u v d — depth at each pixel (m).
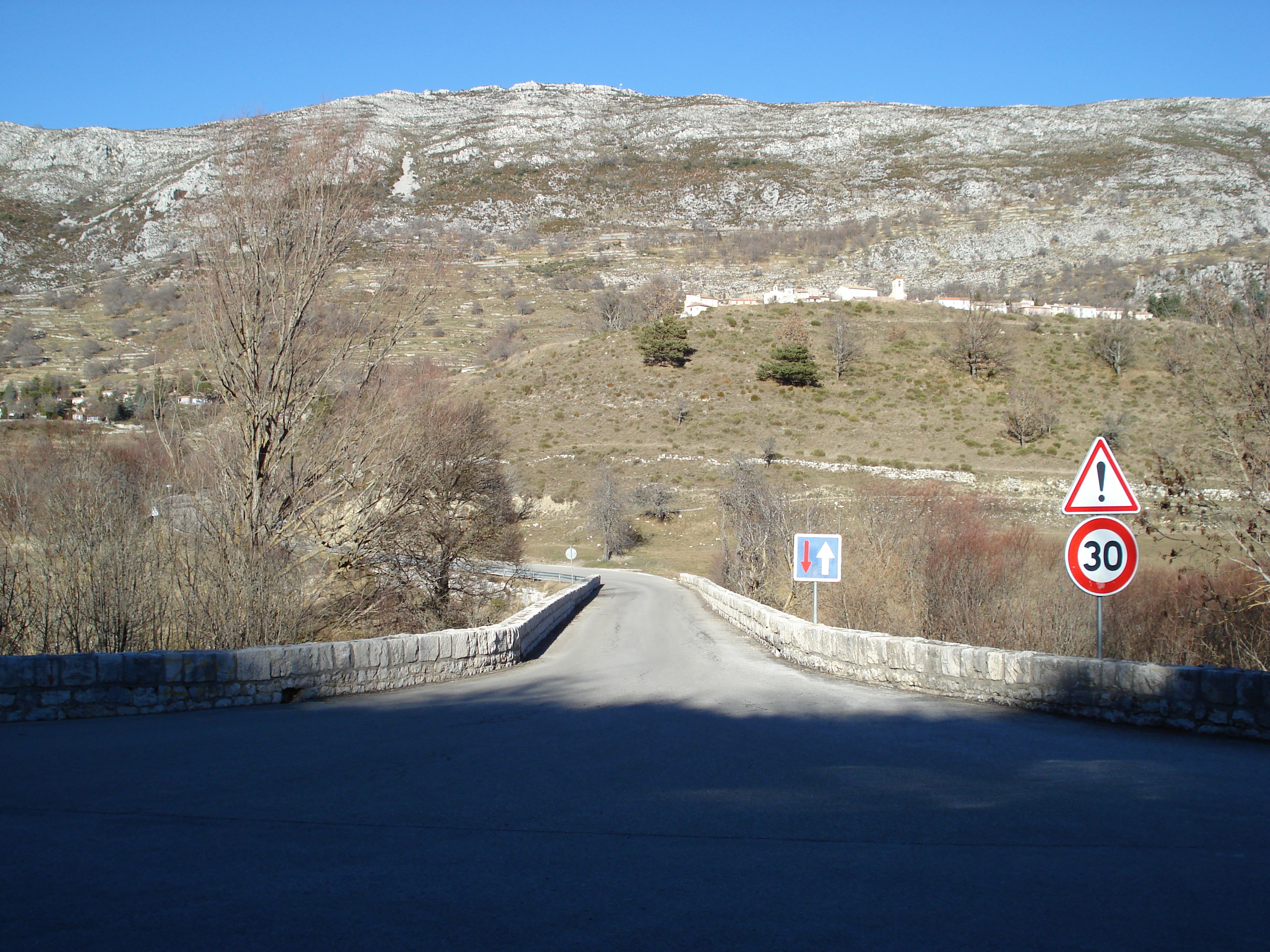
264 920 3.46
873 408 63.31
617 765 6.27
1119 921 3.44
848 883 3.88
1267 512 12.23
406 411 19.58
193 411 17.52
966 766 6.17
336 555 18.50
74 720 8.30
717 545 52.38
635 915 3.53
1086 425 53.62
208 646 11.66
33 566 12.66
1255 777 5.67
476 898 3.71
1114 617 15.32
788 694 10.03
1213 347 12.94
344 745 7.04
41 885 3.83
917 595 18.83
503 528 27.25
